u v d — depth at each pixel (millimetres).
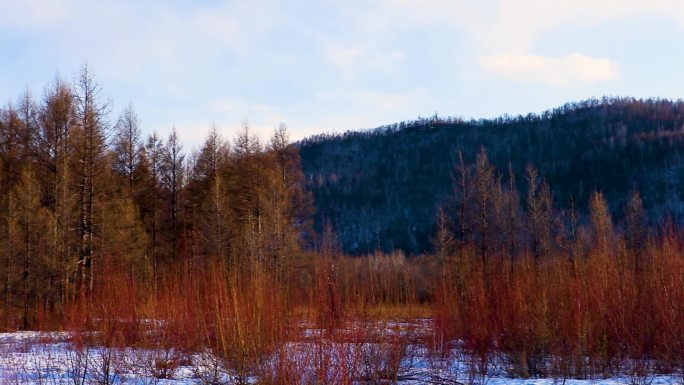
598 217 20969
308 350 6555
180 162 30250
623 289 11414
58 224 22359
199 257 13289
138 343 9070
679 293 10625
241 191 28500
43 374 9148
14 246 22141
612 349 10930
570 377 10375
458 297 10875
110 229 21984
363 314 7453
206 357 8492
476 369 10148
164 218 29969
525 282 11625
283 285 7684
